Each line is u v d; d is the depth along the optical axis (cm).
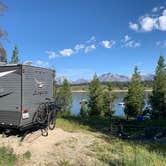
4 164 809
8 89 1104
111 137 1395
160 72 4122
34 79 1176
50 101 1347
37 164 855
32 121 1164
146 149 1175
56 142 1117
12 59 3372
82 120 2142
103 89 4944
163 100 4041
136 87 4416
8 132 1172
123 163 891
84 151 1027
